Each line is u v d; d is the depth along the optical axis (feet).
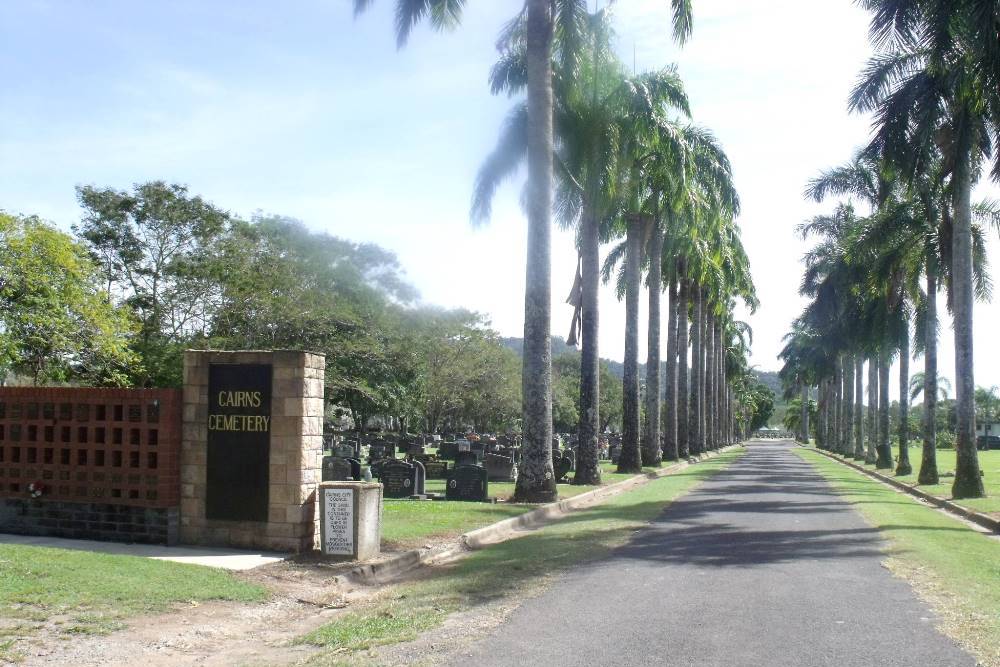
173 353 101.40
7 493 41.88
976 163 77.97
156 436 39.63
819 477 106.42
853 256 108.99
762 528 48.08
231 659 22.47
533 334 65.00
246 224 114.42
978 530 53.06
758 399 590.55
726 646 22.04
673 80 89.56
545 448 64.28
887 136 75.36
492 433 222.48
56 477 41.09
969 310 76.54
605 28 78.95
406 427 183.21
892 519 53.98
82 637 23.03
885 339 123.85
